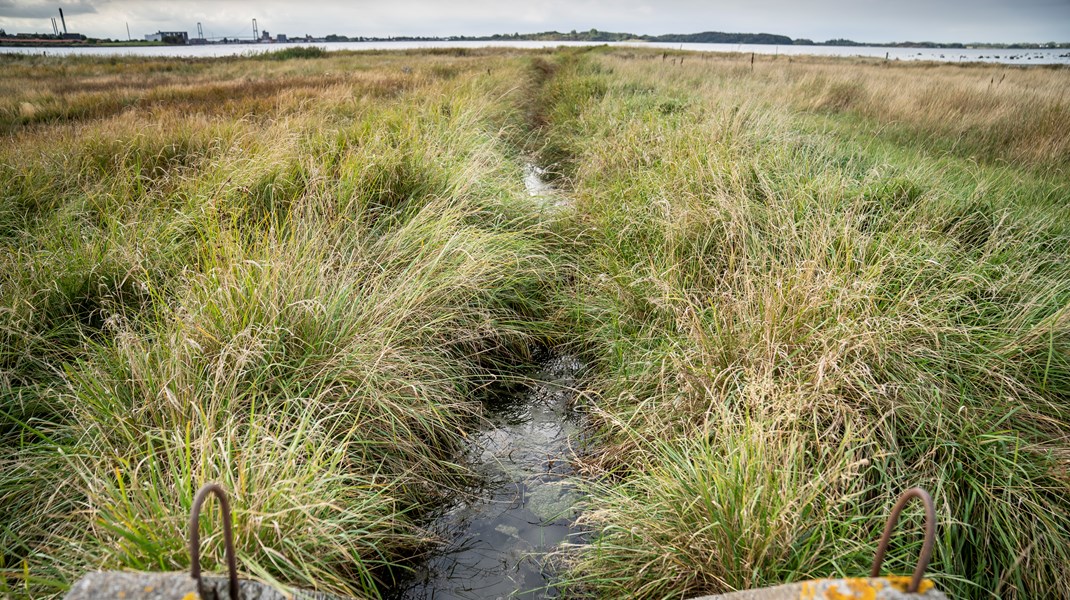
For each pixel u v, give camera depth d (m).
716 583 2.28
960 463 2.56
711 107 8.38
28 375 3.30
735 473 2.34
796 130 7.44
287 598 1.30
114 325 3.26
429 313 3.97
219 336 3.06
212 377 2.91
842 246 3.71
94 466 2.56
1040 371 3.06
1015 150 7.79
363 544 2.64
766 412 2.72
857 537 2.35
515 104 13.14
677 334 3.79
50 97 12.52
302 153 5.65
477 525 2.97
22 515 2.51
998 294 3.65
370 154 5.62
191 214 4.53
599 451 3.43
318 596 1.63
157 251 4.09
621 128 8.61
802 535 2.30
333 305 3.36
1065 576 2.27
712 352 3.28
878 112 10.57
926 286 3.67
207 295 3.22
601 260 4.93
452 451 3.44
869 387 2.86
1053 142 7.89
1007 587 2.35
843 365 2.94
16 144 6.86
